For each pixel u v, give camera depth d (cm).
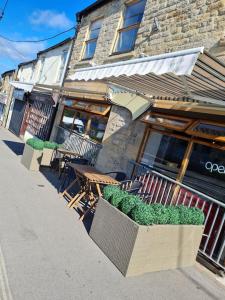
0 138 1661
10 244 436
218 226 529
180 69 332
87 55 1223
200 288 435
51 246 458
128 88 710
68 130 1229
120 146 845
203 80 416
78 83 1218
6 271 368
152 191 672
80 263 425
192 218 469
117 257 436
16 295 329
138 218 418
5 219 520
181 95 580
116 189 514
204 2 648
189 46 661
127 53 895
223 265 495
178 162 652
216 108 563
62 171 933
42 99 1628
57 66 1545
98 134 1018
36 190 747
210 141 587
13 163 1005
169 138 691
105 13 1117
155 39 782
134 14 955
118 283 397
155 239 425
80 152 1063
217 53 580
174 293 405
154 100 722
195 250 487
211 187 570
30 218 551
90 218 622
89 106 1062
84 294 360
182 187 627
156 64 370
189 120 615
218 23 602
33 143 970
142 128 775
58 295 347
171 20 739
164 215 434
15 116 2158
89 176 625
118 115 887
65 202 696
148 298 381
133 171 767
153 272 442
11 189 708
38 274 378
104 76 474
